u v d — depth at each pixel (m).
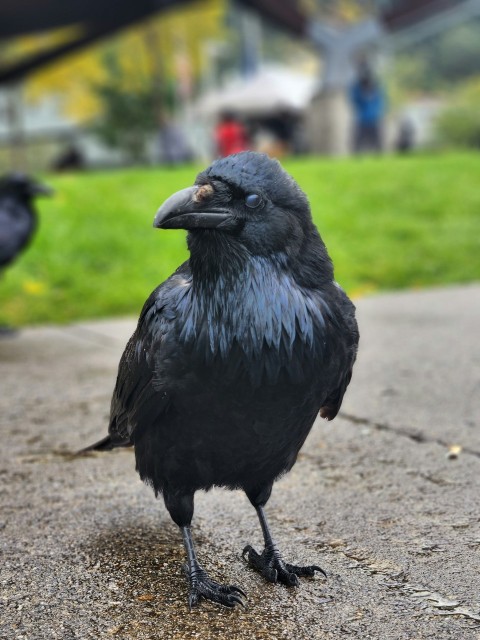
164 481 1.13
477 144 16.23
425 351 2.10
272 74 10.26
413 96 26.19
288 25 7.37
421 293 2.91
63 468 1.47
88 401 1.78
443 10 7.50
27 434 1.61
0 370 2.04
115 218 3.47
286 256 1.06
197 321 1.06
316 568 1.14
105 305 2.76
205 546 1.22
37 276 2.91
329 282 1.09
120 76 10.98
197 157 10.58
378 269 3.17
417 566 1.15
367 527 1.25
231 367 1.05
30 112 15.72
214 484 1.13
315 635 1.03
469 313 2.54
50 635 1.04
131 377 1.13
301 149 7.98
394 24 7.52
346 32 7.44
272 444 1.09
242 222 1.04
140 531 1.26
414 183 4.21
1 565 1.18
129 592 1.12
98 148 15.13
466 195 4.02
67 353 2.20
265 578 1.15
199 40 10.99
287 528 1.26
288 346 1.05
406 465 1.44
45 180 4.07
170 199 1.05
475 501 1.31
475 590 1.10
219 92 10.84
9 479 1.43
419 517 1.27
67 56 6.12
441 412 1.66
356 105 6.53
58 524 1.28
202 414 1.07
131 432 1.15
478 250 3.37
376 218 3.70
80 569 1.17
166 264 3.08
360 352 2.12
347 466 1.44
